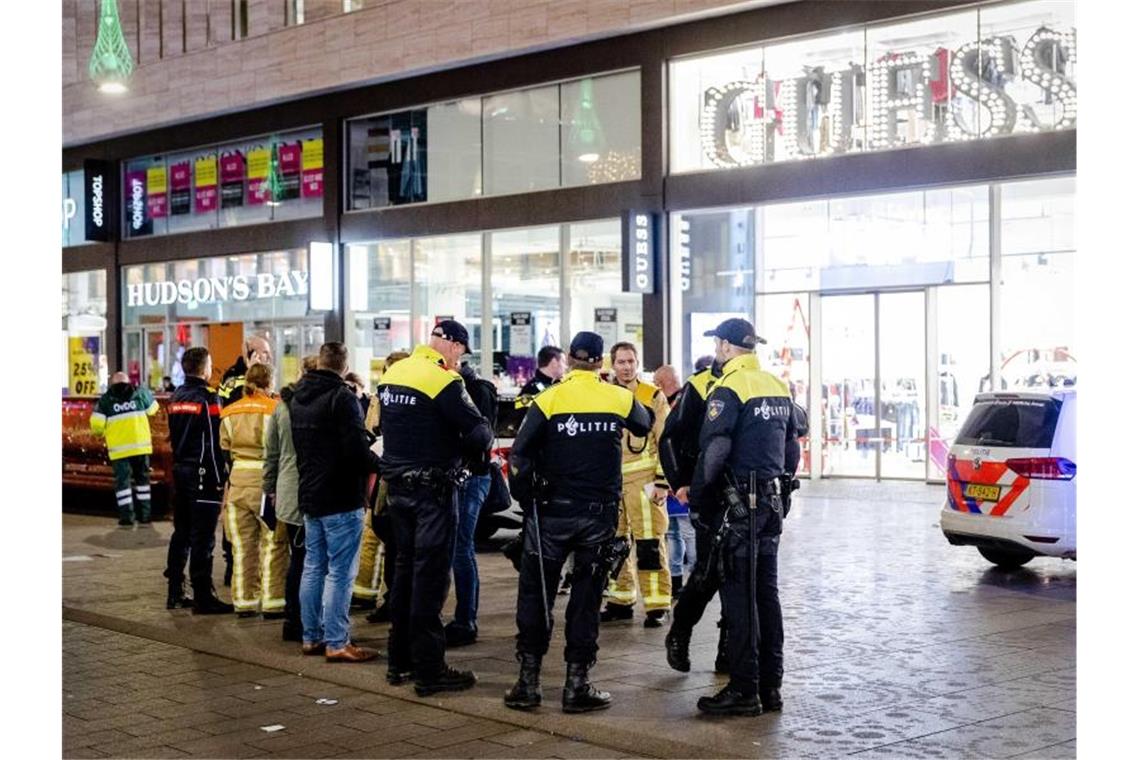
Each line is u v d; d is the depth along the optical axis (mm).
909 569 11859
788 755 5984
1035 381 19094
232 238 26297
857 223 20719
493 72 21734
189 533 10367
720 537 6781
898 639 8680
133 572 12492
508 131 21797
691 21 19312
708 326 20594
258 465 9789
